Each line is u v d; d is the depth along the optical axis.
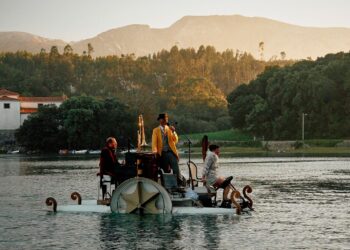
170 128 38.78
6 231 31.67
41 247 27.47
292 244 27.33
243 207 38.94
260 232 30.38
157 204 36.44
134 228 31.81
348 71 198.50
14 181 70.88
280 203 42.50
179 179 38.47
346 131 198.38
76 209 38.56
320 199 45.12
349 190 52.25
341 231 30.58
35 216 37.00
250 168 91.88
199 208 36.41
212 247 26.83
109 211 37.31
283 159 126.94
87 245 27.72
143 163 36.97
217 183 38.19
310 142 189.75
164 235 29.80
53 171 94.19
